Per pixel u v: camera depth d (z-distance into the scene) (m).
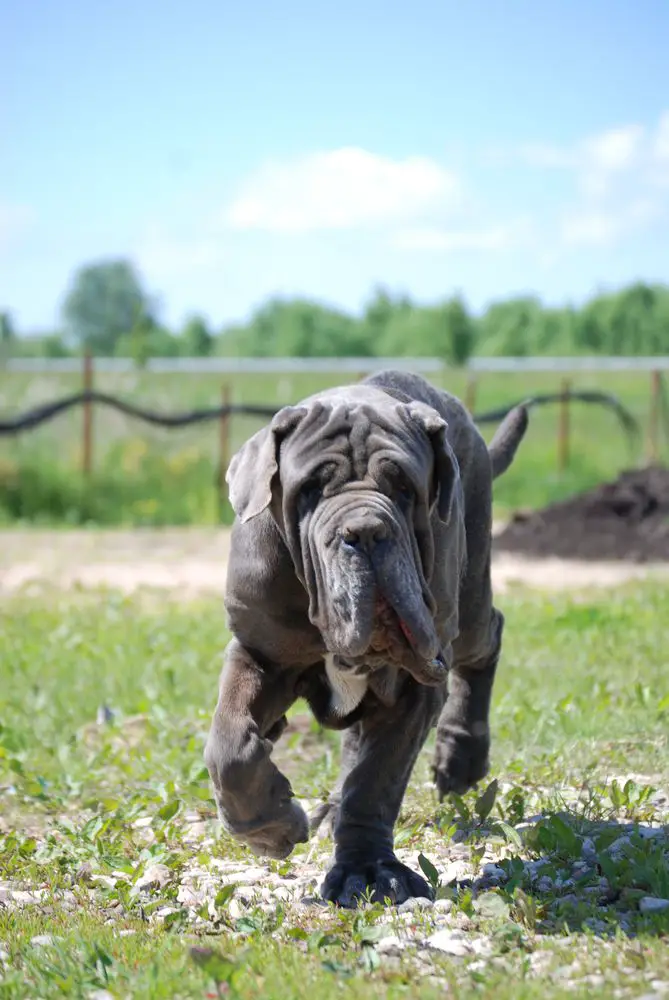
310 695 2.61
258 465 2.46
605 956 2.21
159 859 2.71
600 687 3.72
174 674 4.09
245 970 2.20
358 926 2.36
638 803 2.83
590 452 12.39
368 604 2.31
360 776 2.55
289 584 2.49
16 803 3.16
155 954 2.30
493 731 3.46
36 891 2.65
